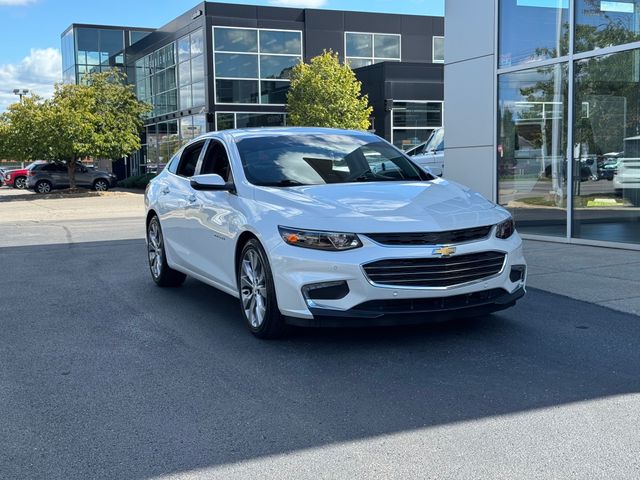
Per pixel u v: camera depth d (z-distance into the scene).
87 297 7.21
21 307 6.78
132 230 14.67
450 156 12.70
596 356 4.82
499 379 4.38
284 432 3.64
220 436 3.61
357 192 5.34
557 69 10.63
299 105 28.53
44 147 29.16
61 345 5.38
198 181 5.65
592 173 10.16
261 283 5.25
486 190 11.95
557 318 5.86
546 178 10.95
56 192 32.66
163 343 5.37
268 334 5.23
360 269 4.58
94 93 31.34
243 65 30.75
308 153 6.13
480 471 3.16
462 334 5.39
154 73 37.72
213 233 5.94
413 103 29.97
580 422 3.70
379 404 4.00
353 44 33.28
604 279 7.45
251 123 31.14
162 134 37.06
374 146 6.51
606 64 9.89
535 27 10.88
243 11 30.48
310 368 4.66
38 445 3.54
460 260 4.79
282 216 4.98
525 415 3.80
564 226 10.66
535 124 11.05
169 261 7.22
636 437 3.50
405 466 3.22
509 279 5.12
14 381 4.54
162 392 4.27
